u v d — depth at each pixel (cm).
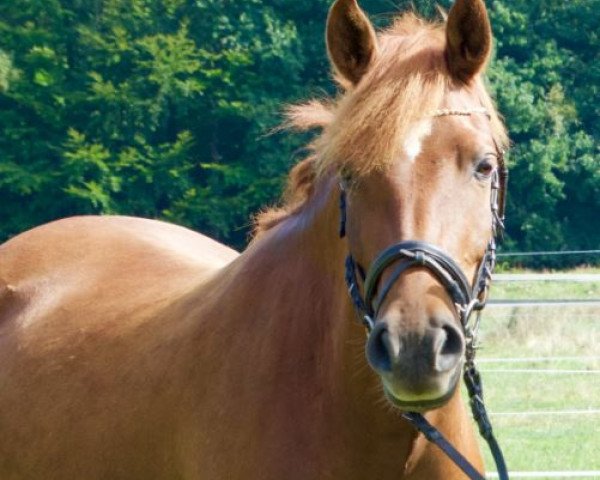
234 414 568
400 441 546
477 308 521
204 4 5191
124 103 5012
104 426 639
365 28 542
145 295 709
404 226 488
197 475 583
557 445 1498
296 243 593
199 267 732
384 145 492
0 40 5197
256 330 585
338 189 554
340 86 588
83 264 775
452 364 465
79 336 700
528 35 5244
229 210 4875
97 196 4759
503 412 1720
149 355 636
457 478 568
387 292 484
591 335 2497
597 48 5369
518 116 4850
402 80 508
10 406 708
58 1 5247
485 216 507
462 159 498
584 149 5066
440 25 571
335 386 548
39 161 5006
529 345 2419
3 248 830
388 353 464
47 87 5088
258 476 551
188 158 5053
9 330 758
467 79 526
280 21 5112
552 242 5034
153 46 5047
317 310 566
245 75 5053
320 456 547
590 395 1888
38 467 675
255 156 4947
